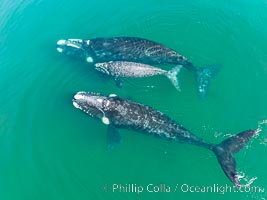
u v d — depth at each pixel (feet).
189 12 93.66
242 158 69.41
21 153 74.23
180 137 70.74
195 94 77.97
